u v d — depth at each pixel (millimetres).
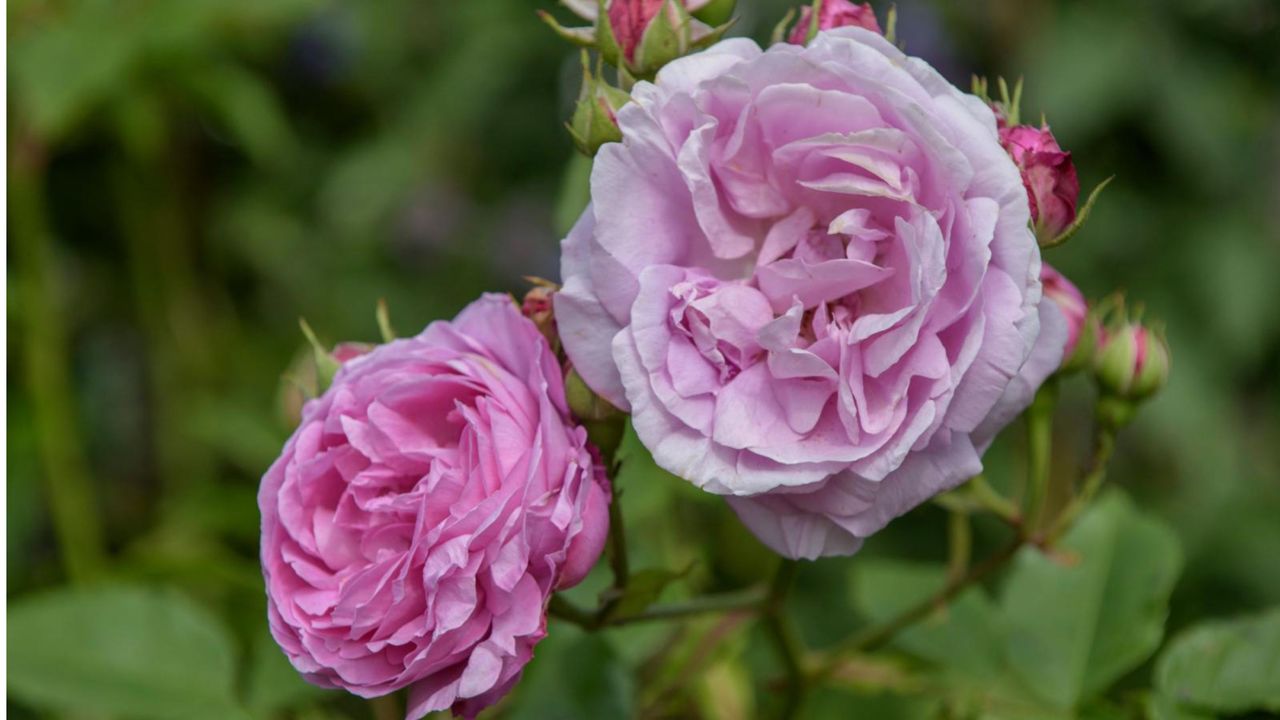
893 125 395
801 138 402
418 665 394
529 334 406
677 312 399
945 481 398
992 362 391
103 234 744
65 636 502
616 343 397
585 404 406
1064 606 485
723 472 396
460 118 775
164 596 509
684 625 492
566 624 479
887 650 497
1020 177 393
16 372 646
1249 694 455
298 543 410
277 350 773
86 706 493
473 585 391
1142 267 739
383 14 795
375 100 818
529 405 404
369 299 801
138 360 773
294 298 799
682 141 401
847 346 395
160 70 636
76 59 584
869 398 398
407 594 396
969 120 392
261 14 625
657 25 433
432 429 411
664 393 396
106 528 752
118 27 595
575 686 472
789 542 402
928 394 393
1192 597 690
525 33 765
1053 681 475
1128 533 491
